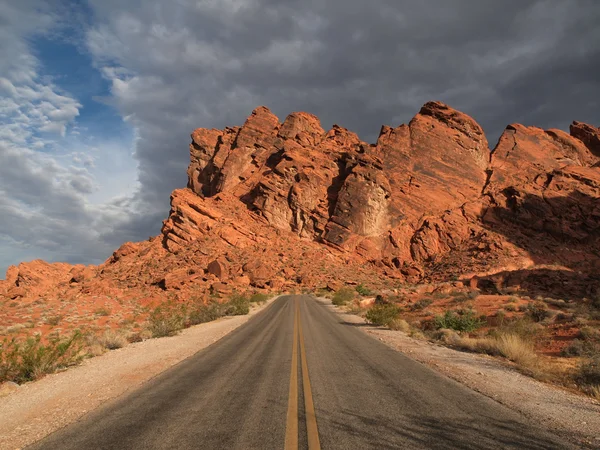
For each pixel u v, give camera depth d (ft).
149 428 15.72
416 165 310.45
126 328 64.85
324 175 307.37
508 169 311.88
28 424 17.20
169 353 36.09
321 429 15.33
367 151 322.96
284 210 294.46
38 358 28.73
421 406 18.53
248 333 51.67
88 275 196.65
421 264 253.85
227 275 199.11
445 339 46.44
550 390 22.95
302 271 231.71
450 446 13.66
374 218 274.36
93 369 29.71
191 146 430.20
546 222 245.24
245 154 370.53
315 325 62.44
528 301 88.22
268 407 18.37
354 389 21.79
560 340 48.08
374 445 13.70
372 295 150.82
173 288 160.56
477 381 24.39
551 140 334.44
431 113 341.00
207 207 279.49
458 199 292.81
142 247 266.77
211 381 23.99
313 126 396.78
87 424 16.55
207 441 14.19
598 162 310.86
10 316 79.36
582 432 15.47
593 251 224.94
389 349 38.06
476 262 222.28
